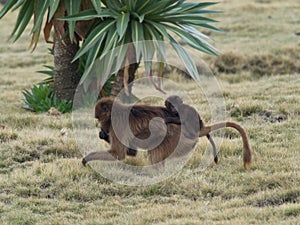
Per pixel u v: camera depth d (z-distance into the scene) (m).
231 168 17.52
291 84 27.31
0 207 15.45
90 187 16.53
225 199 15.85
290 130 20.56
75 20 19.50
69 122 21.73
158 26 19.64
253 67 32.09
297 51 33.62
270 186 16.22
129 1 19.77
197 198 15.94
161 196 16.19
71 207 15.46
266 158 18.02
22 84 30.78
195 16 20.64
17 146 19.11
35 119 22.34
